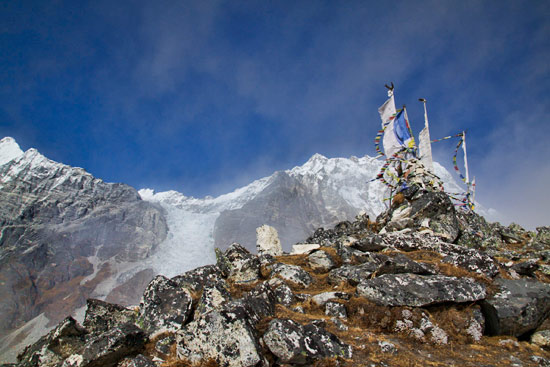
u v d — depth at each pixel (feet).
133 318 40.98
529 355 30.60
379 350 30.37
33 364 34.83
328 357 27.86
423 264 42.11
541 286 36.63
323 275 51.34
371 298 37.58
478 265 41.42
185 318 36.52
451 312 35.42
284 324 28.86
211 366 27.35
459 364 29.04
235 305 30.45
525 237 74.64
